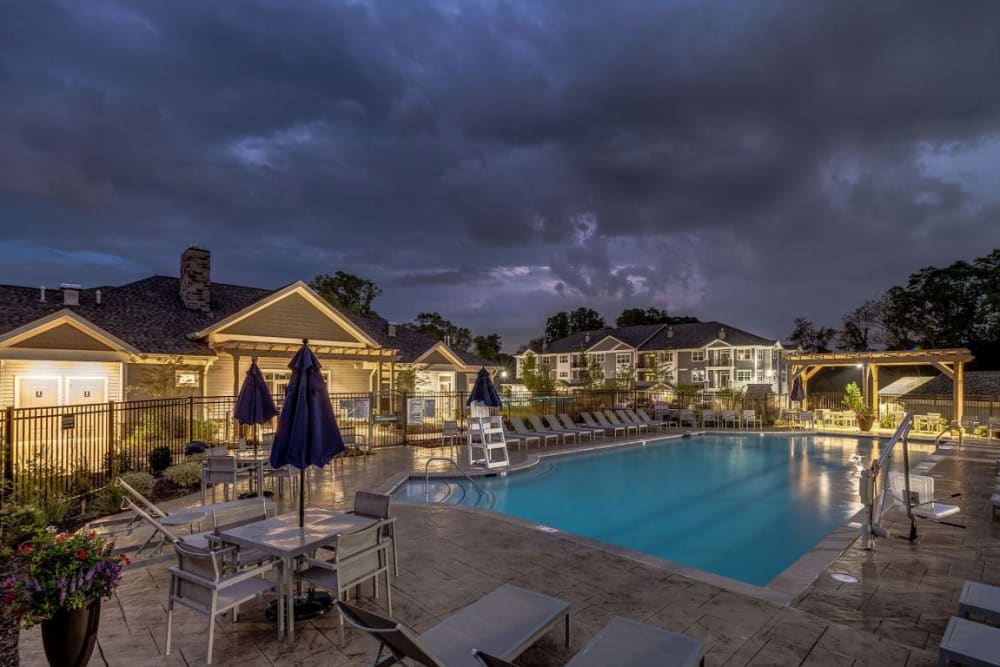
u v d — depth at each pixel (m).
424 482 12.31
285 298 21.20
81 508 8.95
